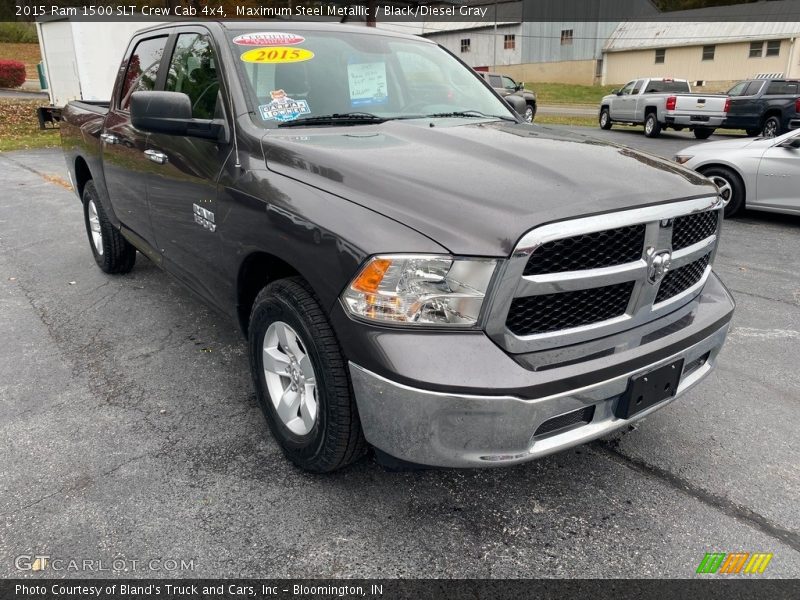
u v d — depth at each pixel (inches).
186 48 145.3
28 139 607.5
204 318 179.5
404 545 95.5
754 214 338.6
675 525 101.2
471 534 98.2
